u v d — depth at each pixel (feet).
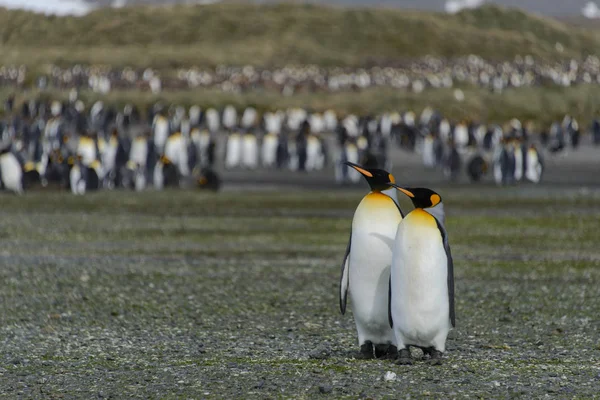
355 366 66.90
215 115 603.26
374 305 67.15
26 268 126.82
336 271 127.34
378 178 67.15
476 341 80.28
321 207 227.81
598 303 102.17
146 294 107.34
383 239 65.92
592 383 61.67
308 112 629.51
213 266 131.54
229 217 203.21
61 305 99.71
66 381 64.18
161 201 238.68
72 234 169.17
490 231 177.99
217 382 62.75
